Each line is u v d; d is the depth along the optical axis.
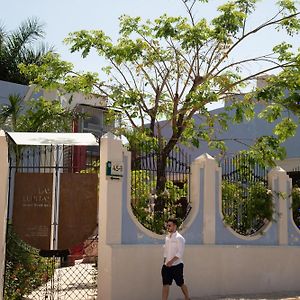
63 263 13.43
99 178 10.95
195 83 14.25
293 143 19.08
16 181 10.09
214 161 12.25
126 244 10.68
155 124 16.38
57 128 14.91
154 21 14.09
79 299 10.50
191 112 13.90
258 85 16.50
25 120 15.00
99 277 10.61
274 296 11.99
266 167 13.85
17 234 10.00
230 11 14.09
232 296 11.75
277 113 14.24
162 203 11.80
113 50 14.33
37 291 10.72
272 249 12.91
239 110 14.41
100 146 10.88
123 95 14.32
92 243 13.02
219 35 13.93
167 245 10.21
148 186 11.69
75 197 10.14
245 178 13.19
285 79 13.53
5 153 9.58
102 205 10.69
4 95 17.94
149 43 14.68
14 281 10.20
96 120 18.02
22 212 10.02
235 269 12.18
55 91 16.39
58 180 10.15
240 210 12.88
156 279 10.86
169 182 12.28
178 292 11.15
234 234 12.41
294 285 13.19
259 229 13.10
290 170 18.95
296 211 14.05
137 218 11.14
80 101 17.84
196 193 11.96
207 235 11.91
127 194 10.92
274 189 13.38
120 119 15.09
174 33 13.80
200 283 11.56
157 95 14.59
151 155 11.88
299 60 13.73
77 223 10.09
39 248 9.96
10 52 23.73
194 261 11.55
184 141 14.77
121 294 10.35
